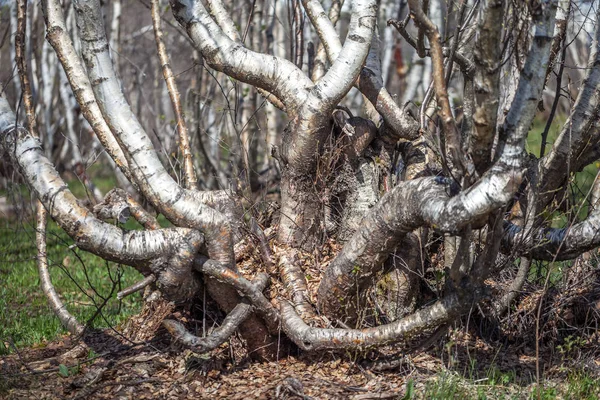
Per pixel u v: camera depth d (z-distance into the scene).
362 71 4.98
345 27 14.66
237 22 10.88
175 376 4.68
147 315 5.31
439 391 4.34
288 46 11.09
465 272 4.25
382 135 5.17
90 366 4.90
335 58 4.93
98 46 4.37
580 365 4.91
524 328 5.38
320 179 5.00
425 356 5.03
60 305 5.64
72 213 4.21
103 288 7.67
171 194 4.37
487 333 5.41
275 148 5.18
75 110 13.19
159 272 4.35
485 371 4.89
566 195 5.09
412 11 3.67
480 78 3.63
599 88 4.59
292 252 4.99
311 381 4.57
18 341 5.79
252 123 10.25
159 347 5.05
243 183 5.82
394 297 4.99
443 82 3.77
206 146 11.30
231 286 4.52
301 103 4.75
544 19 3.61
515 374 4.84
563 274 5.45
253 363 4.86
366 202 5.09
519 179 3.70
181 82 13.23
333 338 4.46
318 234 5.15
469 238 4.02
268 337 4.79
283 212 5.09
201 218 4.38
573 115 4.70
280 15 11.38
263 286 4.73
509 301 5.32
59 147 14.47
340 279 4.54
